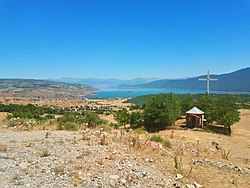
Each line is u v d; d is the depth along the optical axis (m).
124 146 14.62
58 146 13.59
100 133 18.22
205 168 12.48
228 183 10.65
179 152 16.61
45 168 10.12
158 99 48.81
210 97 59.59
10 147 13.34
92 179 9.27
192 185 9.62
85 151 12.51
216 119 53.09
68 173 9.68
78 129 23.06
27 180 9.01
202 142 29.12
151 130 45.22
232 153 24.84
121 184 9.10
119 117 47.72
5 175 9.38
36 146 13.61
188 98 63.50
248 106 91.50
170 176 10.55
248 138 45.03
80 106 156.38
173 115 48.09
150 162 12.15
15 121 26.45
